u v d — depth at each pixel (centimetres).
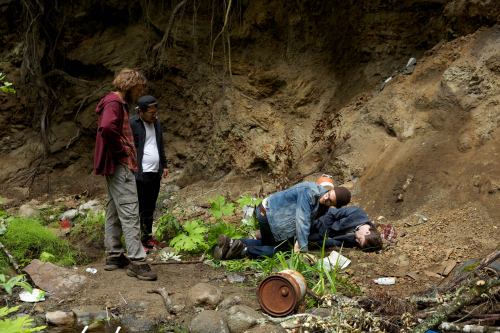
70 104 1062
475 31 726
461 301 393
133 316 459
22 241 598
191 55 969
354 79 849
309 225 536
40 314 464
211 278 531
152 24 1002
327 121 816
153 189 612
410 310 421
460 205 597
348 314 412
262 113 879
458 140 649
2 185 1013
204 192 869
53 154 1046
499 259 459
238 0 920
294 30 891
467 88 675
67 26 1068
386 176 674
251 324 428
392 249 560
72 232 672
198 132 955
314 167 798
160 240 645
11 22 1093
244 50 928
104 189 969
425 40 805
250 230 650
